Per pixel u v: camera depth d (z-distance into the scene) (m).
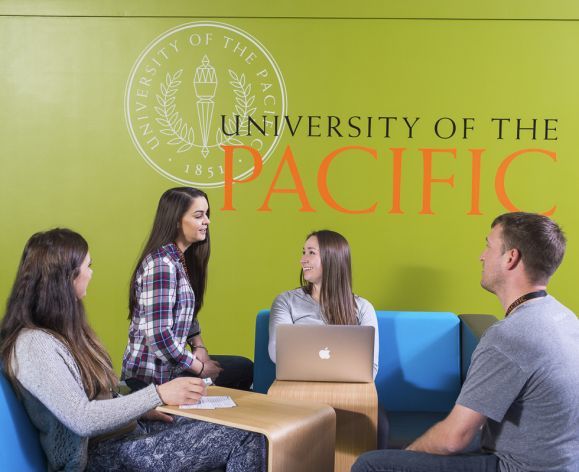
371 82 4.20
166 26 4.23
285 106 4.23
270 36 4.20
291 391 2.87
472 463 2.14
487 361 2.12
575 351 2.09
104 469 2.32
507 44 4.14
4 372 2.14
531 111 4.16
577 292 4.21
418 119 4.20
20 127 4.28
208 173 4.27
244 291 4.30
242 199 4.27
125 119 4.27
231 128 4.25
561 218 4.19
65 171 4.28
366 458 2.21
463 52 4.16
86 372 2.22
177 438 2.39
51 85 4.27
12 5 4.24
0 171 4.29
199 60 4.23
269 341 3.35
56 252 2.20
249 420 2.40
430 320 3.51
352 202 4.25
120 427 2.36
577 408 2.04
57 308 2.20
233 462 2.41
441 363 3.49
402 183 4.23
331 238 3.37
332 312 3.32
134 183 4.29
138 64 4.25
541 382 2.05
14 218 4.30
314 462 2.54
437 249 4.24
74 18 4.25
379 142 4.22
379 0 4.15
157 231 3.20
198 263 3.36
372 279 4.27
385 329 3.51
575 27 4.12
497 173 4.20
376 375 3.49
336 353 2.97
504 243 2.28
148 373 3.04
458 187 4.21
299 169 4.25
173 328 3.09
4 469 1.96
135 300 3.09
